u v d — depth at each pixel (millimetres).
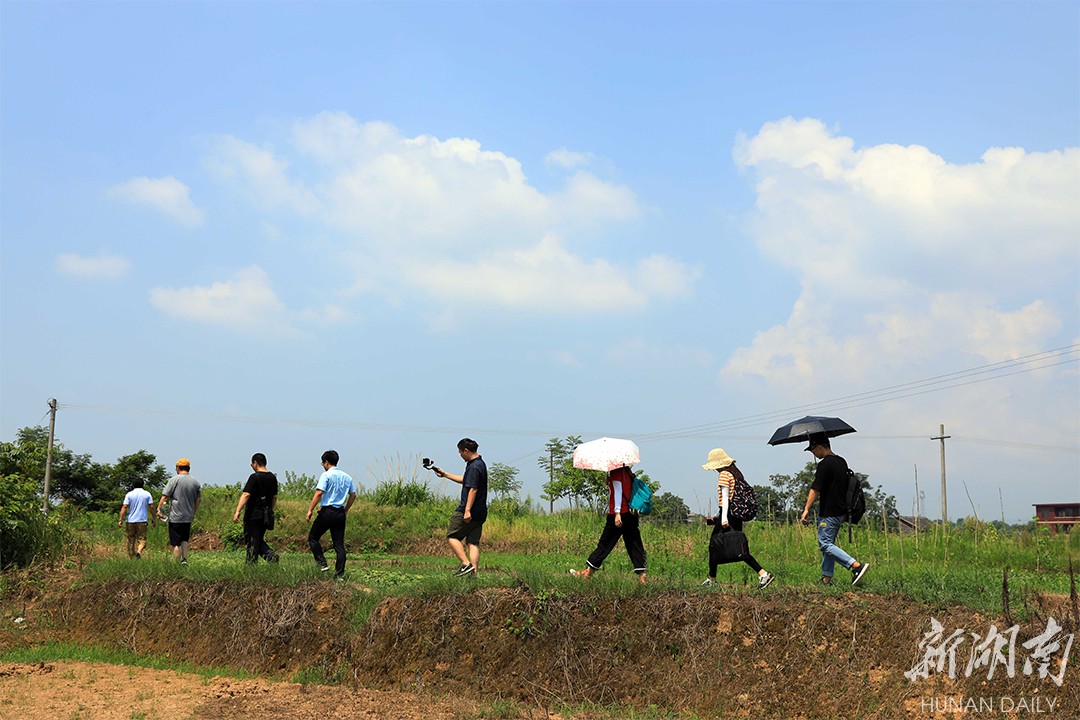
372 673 12500
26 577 16391
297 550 27094
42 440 50781
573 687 11820
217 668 13148
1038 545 21062
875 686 11125
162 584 14633
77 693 11617
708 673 11555
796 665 11430
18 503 17906
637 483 13281
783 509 24203
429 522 29422
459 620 12594
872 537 21891
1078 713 10555
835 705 11039
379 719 10656
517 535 27188
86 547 20812
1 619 14852
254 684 12250
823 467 13078
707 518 13227
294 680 12633
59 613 14977
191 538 28281
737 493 13023
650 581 13031
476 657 12297
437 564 20391
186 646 13766
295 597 13547
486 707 11234
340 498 15000
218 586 14227
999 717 10656
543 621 12289
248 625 13602
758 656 11602
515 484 36594
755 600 12062
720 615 12000
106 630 14484
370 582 14570
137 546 19141
